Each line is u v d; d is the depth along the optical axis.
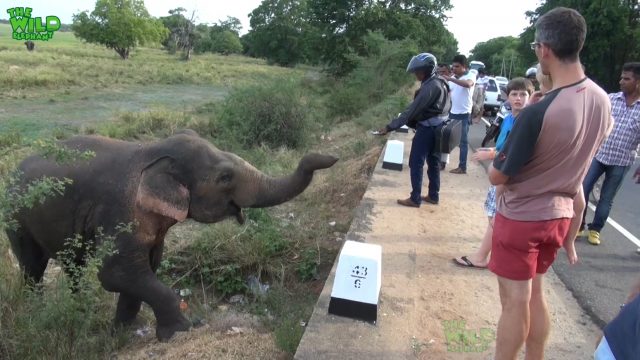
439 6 33.38
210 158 4.60
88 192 4.55
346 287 4.12
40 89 26.06
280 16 79.31
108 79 32.88
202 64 55.34
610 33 37.28
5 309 4.15
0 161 9.23
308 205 8.74
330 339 3.86
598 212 6.80
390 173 8.59
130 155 4.63
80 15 62.38
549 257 3.19
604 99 2.87
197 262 6.30
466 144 9.07
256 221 7.12
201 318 5.12
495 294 4.77
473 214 6.90
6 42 67.25
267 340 4.21
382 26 31.19
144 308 5.51
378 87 24.84
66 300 4.08
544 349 3.66
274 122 13.94
